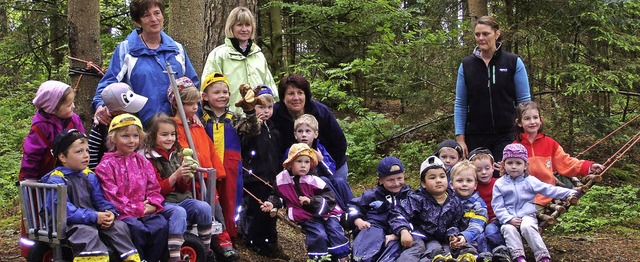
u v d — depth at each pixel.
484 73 5.78
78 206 4.06
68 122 4.49
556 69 9.76
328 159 5.62
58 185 3.88
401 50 10.55
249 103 5.05
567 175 5.55
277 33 13.70
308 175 5.18
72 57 5.61
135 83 4.82
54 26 11.78
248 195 5.52
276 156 5.52
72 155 4.05
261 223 5.52
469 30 10.09
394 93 10.43
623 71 9.55
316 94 11.58
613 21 9.59
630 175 9.73
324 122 5.66
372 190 5.19
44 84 4.39
